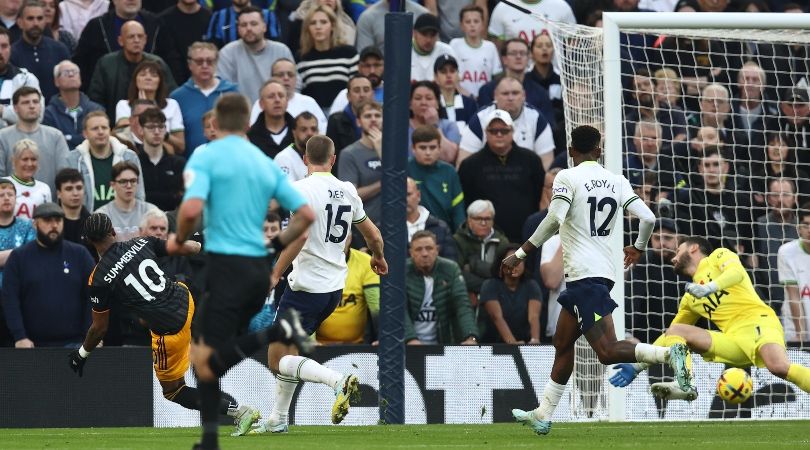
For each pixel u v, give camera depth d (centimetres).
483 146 4959
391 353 3809
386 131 3738
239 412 3266
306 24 5338
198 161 2208
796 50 5450
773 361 3681
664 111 5012
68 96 4847
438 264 4281
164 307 3284
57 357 4034
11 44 5138
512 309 4350
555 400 3247
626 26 4056
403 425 3822
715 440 3070
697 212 4700
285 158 4672
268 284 2252
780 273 4519
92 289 3244
